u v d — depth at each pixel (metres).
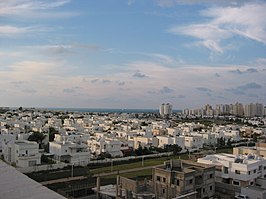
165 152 82.25
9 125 105.06
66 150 65.88
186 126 138.12
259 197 41.06
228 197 43.91
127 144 83.75
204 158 54.00
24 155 58.72
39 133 84.44
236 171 48.34
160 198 38.22
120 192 38.38
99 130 112.38
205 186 43.72
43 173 54.81
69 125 120.38
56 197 3.93
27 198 3.86
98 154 73.00
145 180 42.22
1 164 5.69
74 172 56.12
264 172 51.81
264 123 194.50
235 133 116.00
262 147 69.94
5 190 4.12
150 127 126.81
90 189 45.22
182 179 40.47
